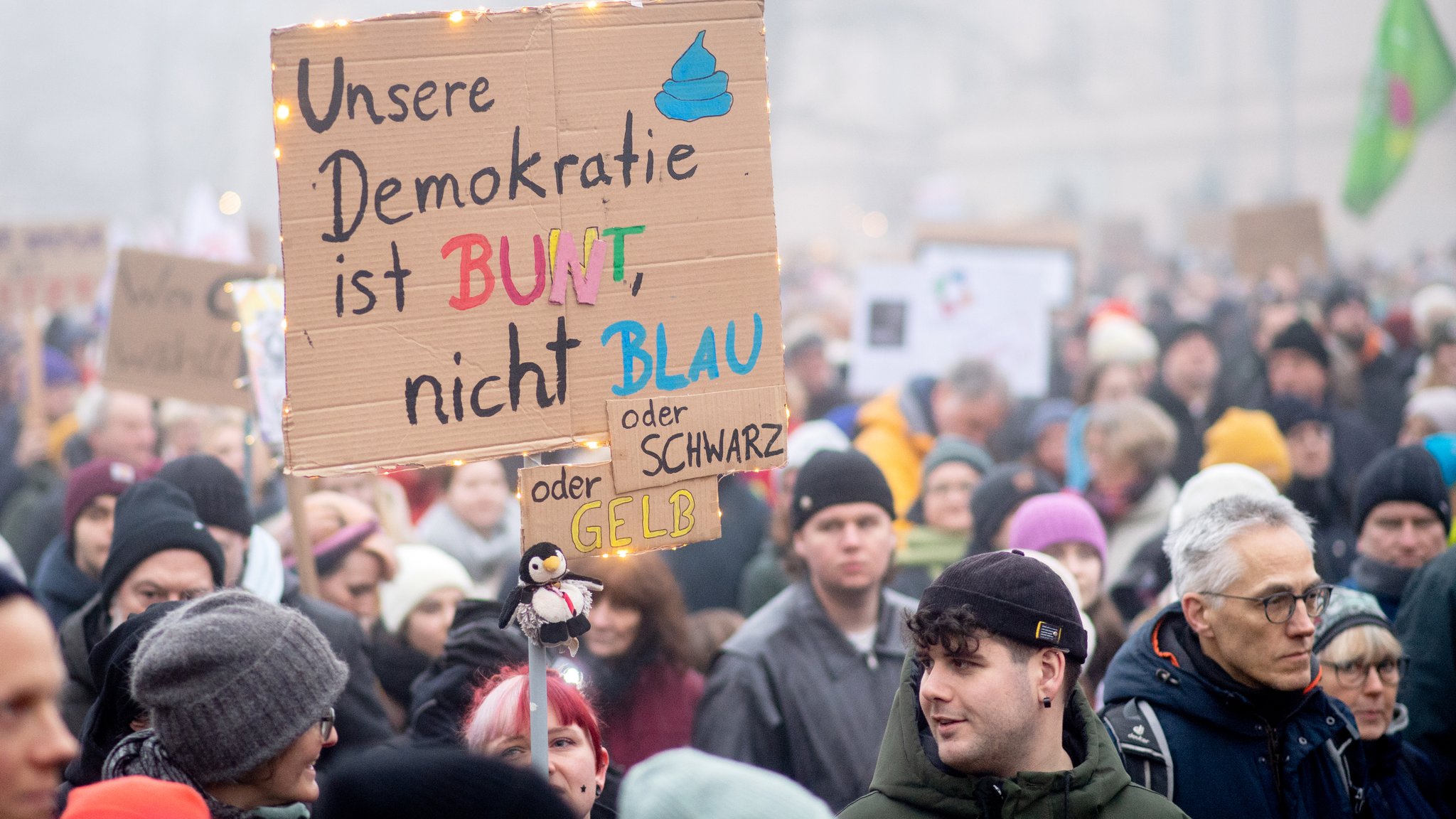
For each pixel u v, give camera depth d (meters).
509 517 14.09
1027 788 5.55
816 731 9.05
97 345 21.09
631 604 9.71
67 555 10.62
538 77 6.13
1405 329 25.78
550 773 6.30
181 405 16.06
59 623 10.37
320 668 5.32
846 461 9.45
